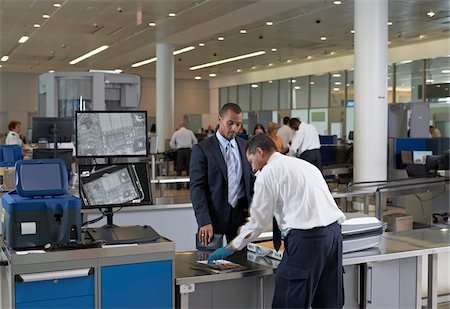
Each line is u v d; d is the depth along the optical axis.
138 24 12.51
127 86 8.64
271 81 21.44
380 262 3.47
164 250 2.79
